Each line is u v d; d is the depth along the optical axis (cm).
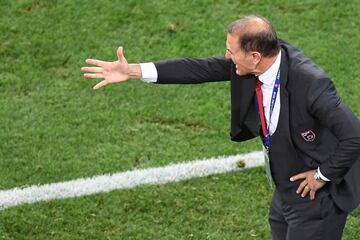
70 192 2592
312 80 1783
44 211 2508
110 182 2639
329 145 1873
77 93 3062
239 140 2003
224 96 3062
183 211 2525
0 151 2769
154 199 2566
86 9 3488
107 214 2505
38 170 2688
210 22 3447
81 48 3297
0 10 3472
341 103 1773
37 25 3403
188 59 1967
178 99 3042
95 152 2780
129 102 3022
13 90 3077
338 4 3566
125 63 1942
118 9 3491
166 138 2853
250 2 3562
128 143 2823
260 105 1867
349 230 2441
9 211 2505
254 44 1773
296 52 1850
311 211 1948
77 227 2452
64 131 2872
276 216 2125
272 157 1923
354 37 3397
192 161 2742
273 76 1823
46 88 3088
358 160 1936
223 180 2658
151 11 3488
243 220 2492
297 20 3478
